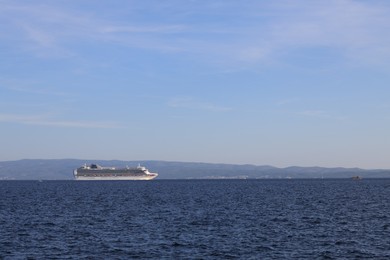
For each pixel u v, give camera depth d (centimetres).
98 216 9650
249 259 5450
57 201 14400
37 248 6078
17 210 11075
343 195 17375
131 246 6206
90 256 5606
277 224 8312
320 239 6712
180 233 7262
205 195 18100
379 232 7300
